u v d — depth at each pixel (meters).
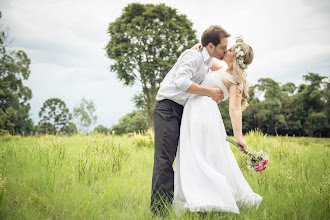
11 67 34.56
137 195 2.74
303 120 51.66
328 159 4.94
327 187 2.52
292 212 2.29
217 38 2.47
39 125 50.31
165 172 2.32
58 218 2.16
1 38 30.72
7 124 28.53
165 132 2.39
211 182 2.17
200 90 2.34
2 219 2.03
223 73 2.53
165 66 23.48
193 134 2.33
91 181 3.13
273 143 6.89
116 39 24.78
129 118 52.50
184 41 24.64
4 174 3.04
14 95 36.62
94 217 2.15
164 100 2.50
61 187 2.76
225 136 2.45
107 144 5.24
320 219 2.20
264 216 2.07
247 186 2.37
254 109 53.25
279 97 54.09
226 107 45.75
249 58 2.49
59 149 4.53
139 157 5.01
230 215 2.15
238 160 4.00
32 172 3.24
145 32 23.27
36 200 2.43
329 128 48.94
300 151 5.51
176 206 2.21
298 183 2.95
